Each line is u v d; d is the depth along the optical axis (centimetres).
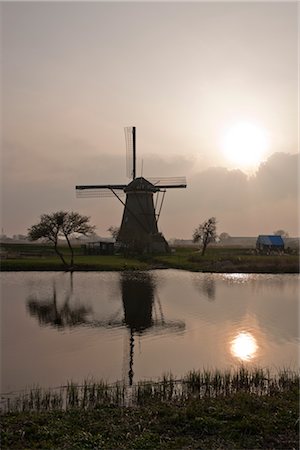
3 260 7050
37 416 1172
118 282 4706
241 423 1091
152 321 2702
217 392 1406
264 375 1600
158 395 1357
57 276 5388
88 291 4016
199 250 10362
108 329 2486
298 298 3644
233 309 3117
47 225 6425
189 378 1534
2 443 1010
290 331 2425
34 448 982
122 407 1259
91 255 8762
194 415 1145
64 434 1059
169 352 1991
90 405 1291
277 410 1174
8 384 1538
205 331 2428
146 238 8494
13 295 3784
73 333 2384
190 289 4169
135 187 8525
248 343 2158
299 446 1005
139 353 1975
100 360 1861
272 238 9944
